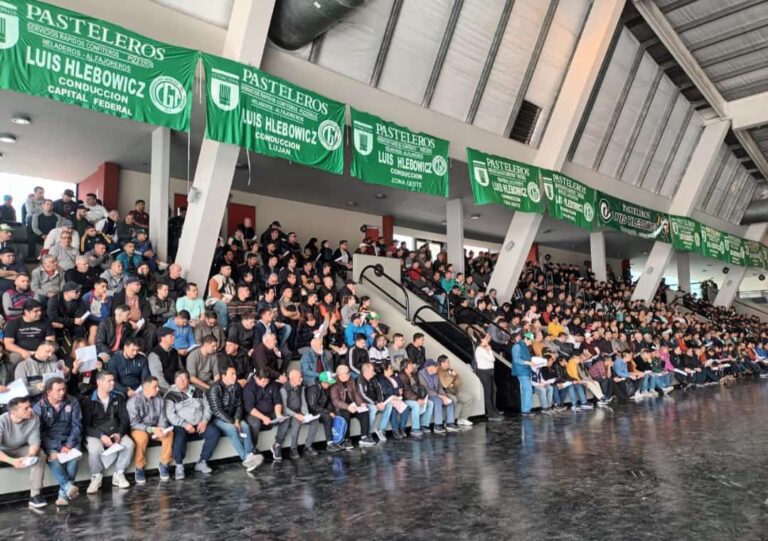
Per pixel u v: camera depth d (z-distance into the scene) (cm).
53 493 406
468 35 871
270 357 542
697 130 1464
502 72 955
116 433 425
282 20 645
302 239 1252
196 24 615
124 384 467
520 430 637
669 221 1441
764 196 1903
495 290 1077
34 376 428
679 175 1509
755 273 2519
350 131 804
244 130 612
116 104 521
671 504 342
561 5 955
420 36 820
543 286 1406
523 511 332
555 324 977
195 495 393
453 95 921
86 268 582
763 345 1708
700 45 1207
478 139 990
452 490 382
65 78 492
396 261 1073
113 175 933
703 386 1194
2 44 459
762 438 558
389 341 791
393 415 614
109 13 556
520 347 807
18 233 755
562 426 660
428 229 1627
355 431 605
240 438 490
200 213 650
